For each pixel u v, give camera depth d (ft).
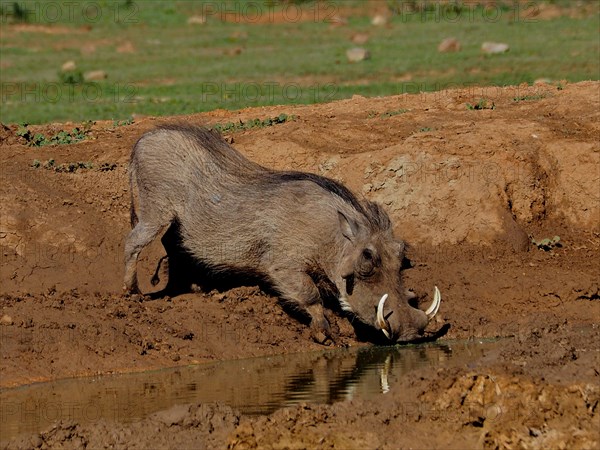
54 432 59.16
